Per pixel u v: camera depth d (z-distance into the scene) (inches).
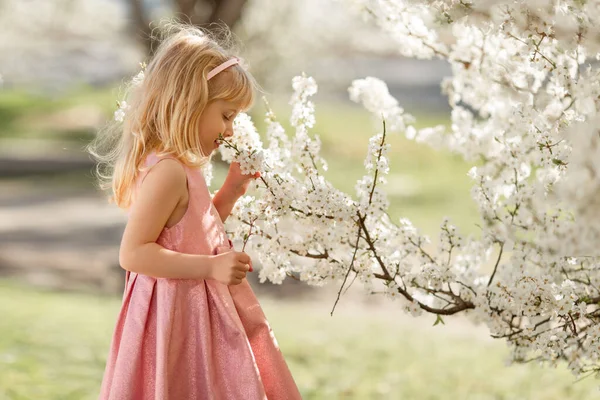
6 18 1024.9
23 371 213.2
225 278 97.9
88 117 1217.4
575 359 112.7
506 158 122.8
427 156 992.2
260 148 114.4
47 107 1306.6
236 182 113.7
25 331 266.7
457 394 227.6
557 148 105.3
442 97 1462.8
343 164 968.3
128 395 98.7
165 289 100.3
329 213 109.3
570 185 78.3
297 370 252.1
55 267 459.8
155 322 101.0
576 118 105.0
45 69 1504.7
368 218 115.6
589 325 111.6
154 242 100.1
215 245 104.3
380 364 264.1
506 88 119.5
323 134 1101.1
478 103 132.2
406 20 125.1
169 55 106.8
